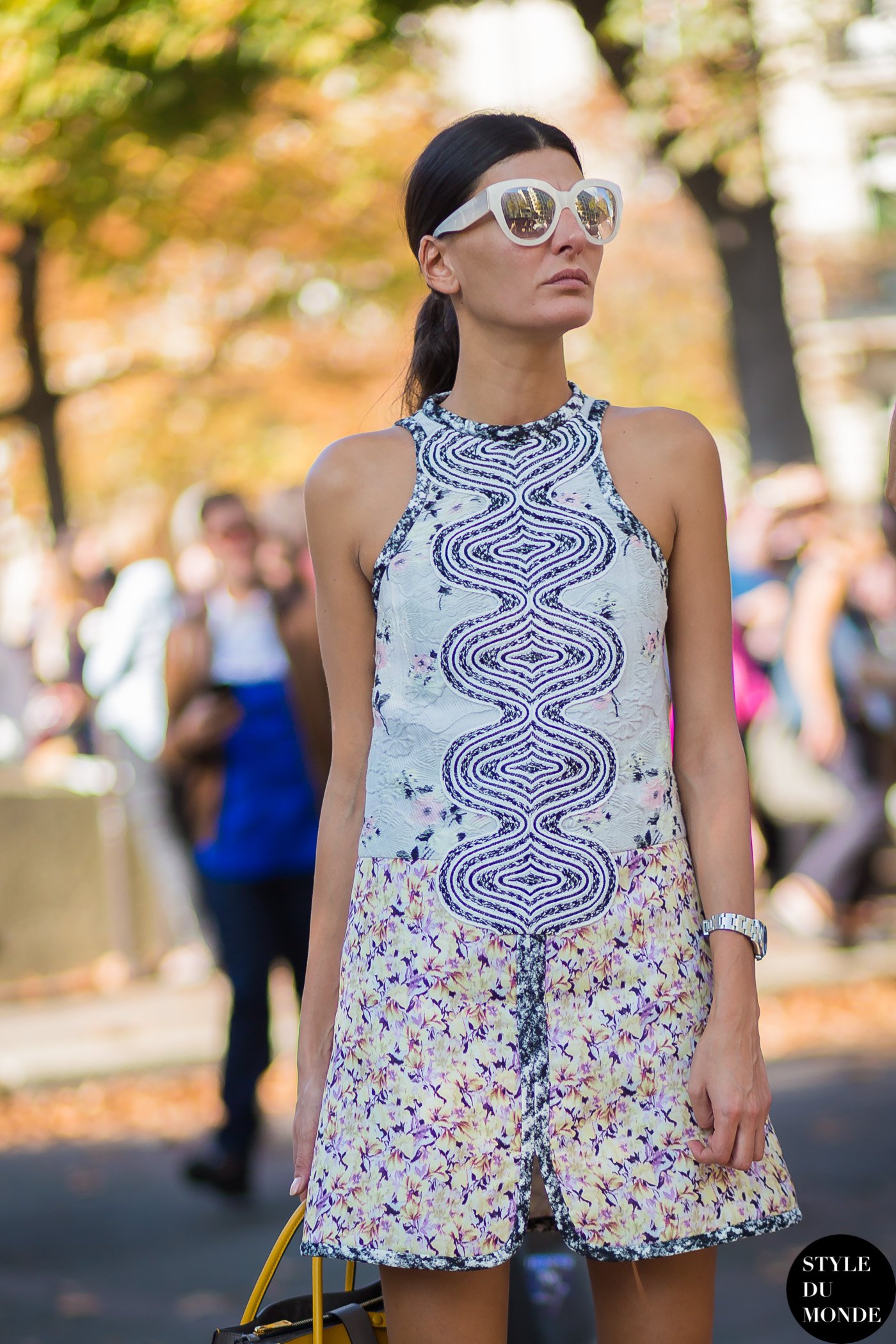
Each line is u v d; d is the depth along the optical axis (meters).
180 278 49.34
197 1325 12.04
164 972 26.39
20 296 39.19
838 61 28.08
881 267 69.81
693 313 66.38
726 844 6.00
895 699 24.89
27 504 57.34
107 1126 18.62
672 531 6.07
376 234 45.28
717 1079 5.73
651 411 6.15
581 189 6.02
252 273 49.19
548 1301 7.32
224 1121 15.35
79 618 28.05
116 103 28.89
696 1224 5.73
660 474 6.04
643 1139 5.76
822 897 24.75
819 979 22.86
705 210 31.50
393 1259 5.75
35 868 25.80
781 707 25.05
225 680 14.69
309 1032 6.35
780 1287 12.07
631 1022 5.79
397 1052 5.84
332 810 6.34
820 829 25.45
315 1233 5.94
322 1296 6.22
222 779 14.82
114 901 26.55
